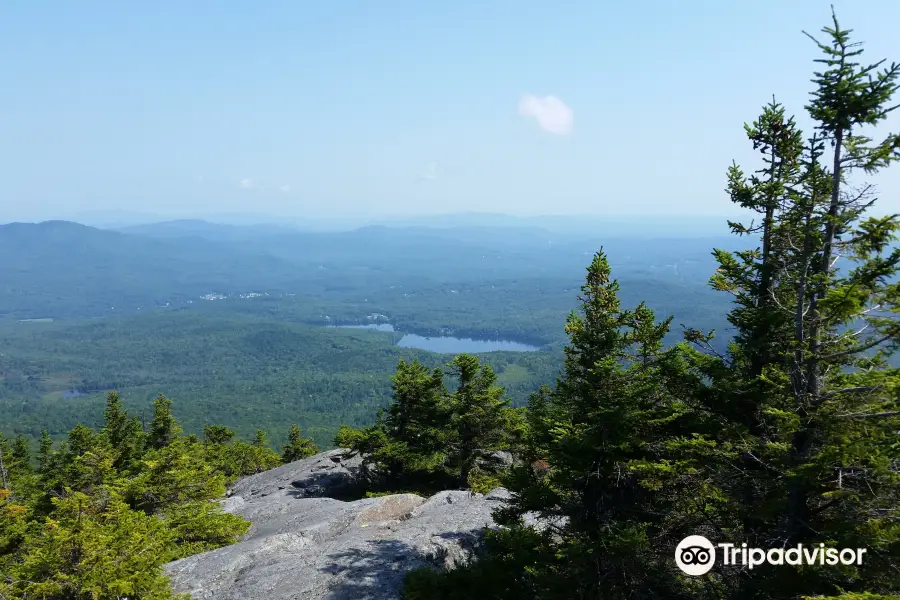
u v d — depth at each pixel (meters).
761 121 12.49
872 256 9.77
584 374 12.86
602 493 12.53
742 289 13.03
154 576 13.25
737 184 12.59
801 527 10.41
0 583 11.94
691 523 12.45
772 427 11.09
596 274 13.43
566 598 11.34
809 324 10.69
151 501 23.25
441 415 32.50
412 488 32.09
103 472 24.05
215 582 17.62
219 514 23.77
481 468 30.22
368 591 15.77
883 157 8.95
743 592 11.51
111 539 12.82
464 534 19.56
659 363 13.09
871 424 9.42
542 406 15.12
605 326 12.85
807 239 10.31
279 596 15.93
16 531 18.27
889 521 9.47
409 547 18.64
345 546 19.19
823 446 9.82
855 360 10.84
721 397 12.50
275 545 20.55
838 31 8.98
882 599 7.89
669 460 12.25
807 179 10.16
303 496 35.16
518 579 13.25
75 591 12.01
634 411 11.94
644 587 11.81
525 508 13.50
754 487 11.30
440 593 13.21
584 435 11.75
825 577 9.65
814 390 10.32
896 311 9.21
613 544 10.81
